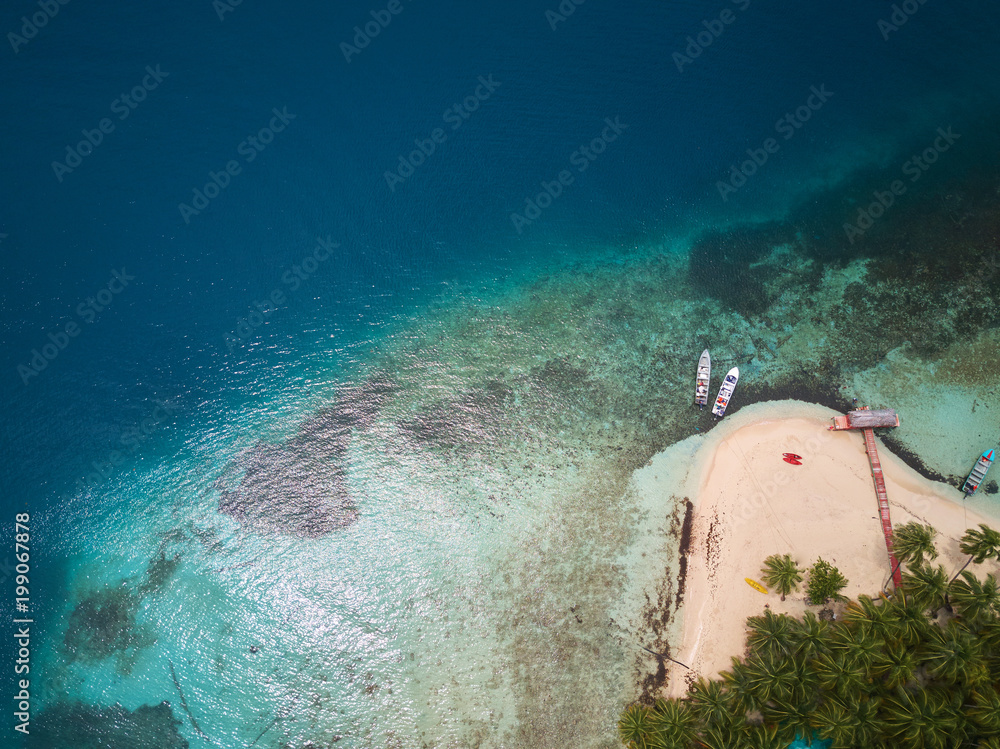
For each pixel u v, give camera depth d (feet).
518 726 145.18
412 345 175.94
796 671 128.06
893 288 169.48
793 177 185.88
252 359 176.45
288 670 150.92
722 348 167.43
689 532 152.56
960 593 130.41
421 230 186.70
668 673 144.97
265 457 166.91
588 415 164.76
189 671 151.74
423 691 148.15
